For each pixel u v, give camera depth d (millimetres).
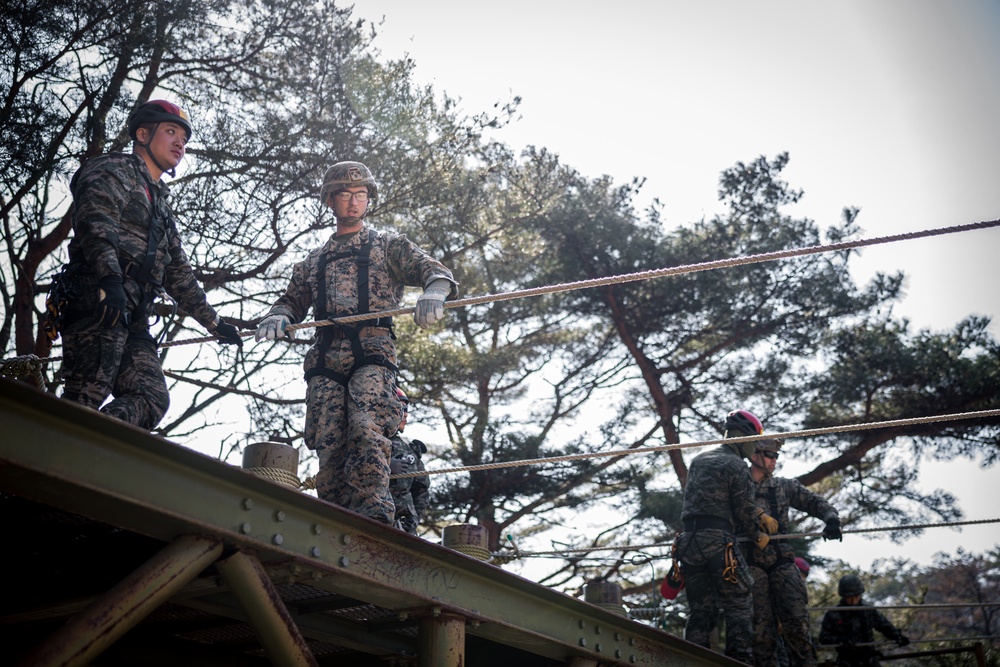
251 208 12383
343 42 13062
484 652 5965
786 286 18000
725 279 17578
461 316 17562
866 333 18234
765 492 8133
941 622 32375
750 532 7414
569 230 17531
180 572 3523
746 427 8102
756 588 7859
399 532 4145
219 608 4539
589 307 18016
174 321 12562
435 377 15500
